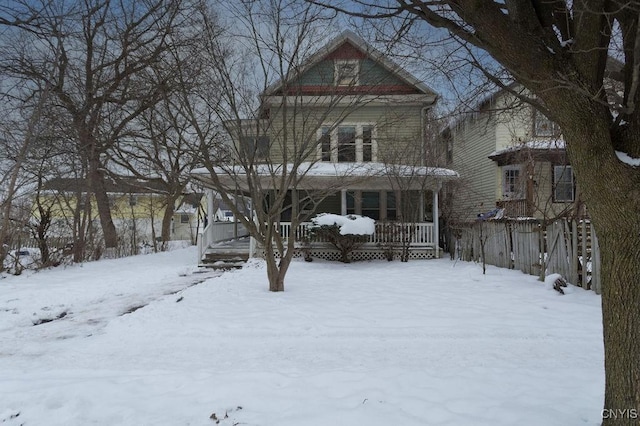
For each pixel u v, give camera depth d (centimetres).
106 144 1836
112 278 1150
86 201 1678
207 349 507
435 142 1572
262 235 915
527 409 321
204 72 868
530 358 462
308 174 1338
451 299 766
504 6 326
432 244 1517
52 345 538
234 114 887
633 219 247
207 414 326
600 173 252
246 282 990
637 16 266
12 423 321
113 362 464
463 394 352
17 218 1388
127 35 1562
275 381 388
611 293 259
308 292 848
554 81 254
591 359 458
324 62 1125
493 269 1132
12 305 808
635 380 246
